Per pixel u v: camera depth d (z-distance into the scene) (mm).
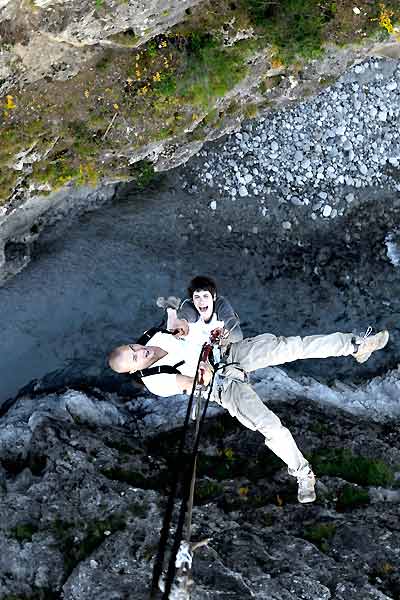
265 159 12484
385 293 12609
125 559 7703
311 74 11406
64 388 11695
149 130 10180
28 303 12133
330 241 12672
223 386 6570
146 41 9531
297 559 7914
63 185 10547
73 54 9055
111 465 9438
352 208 12672
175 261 12516
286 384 11477
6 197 10000
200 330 6387
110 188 12195
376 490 9375
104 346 12250
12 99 9156
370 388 11992
